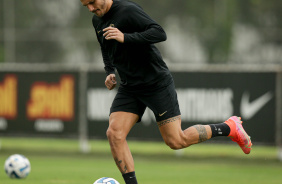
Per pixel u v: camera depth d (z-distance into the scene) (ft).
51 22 496.23
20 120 161.17
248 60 474.49
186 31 455.22
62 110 158.30
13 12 435.94
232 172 124.88
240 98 144.25
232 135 78.48
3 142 201.26
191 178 112.37
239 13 476.95
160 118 74.43
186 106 147.84
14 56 450.71
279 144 142.72
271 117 142.72
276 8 486.79
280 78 141.90
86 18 492.95
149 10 475.72
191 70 146.92
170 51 468.75
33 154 162.40
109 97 155.02
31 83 160.35
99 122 156.04
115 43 72.59
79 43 477.77
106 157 155.63
